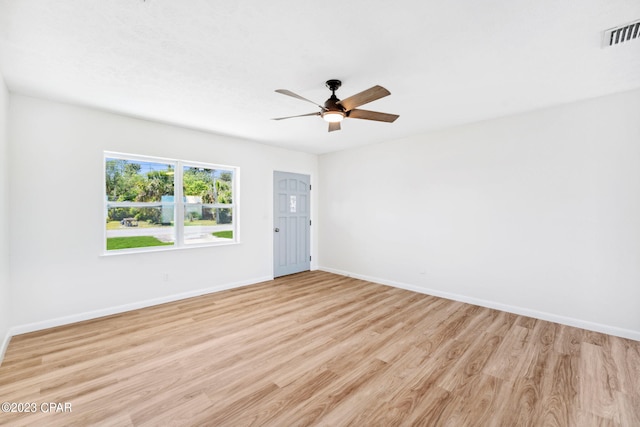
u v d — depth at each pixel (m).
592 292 2.93
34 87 2.64
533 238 3.27
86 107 3.14
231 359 2.37
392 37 1.88
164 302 3.76
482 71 2.34
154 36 1.88
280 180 5.23
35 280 2.88
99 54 2.09
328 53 2.08
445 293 4.02
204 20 1.71
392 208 4.62
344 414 1.75
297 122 3.65
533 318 3.26
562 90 2.70
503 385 2.03
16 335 2.76
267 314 3.38
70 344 2.60
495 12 1.63
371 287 4.57
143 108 3.16
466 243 3.80
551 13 1.64
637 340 2.69
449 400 1.88
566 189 3.05
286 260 5.37
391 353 2.48
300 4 1.57
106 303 3.30
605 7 1.58
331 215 5.62
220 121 3.62
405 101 2.97
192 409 1.78
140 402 1.84
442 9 1.60
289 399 1.88
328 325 3.07
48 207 2.94
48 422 1.66
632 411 1.77
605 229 2.85
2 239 2.44
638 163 2.68
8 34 1.83
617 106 2.77
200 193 4.24
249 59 2.16
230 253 4.47
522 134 3.32
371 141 4.70
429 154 4.15
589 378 2.11
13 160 2.74
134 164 3.63
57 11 1.62
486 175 3.61
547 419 1.71
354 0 1.53
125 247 3.56
